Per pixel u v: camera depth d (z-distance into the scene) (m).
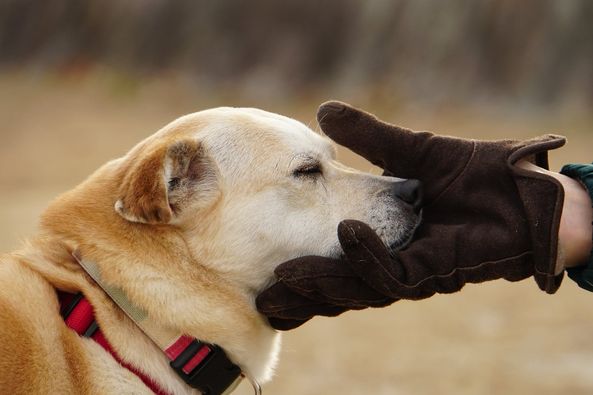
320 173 5.55
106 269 4.82
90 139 32.72
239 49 42.44
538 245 4.62
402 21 38.88
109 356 4.74
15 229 16.72
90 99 39.94
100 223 4.96
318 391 9.14
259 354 5.25
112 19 46.69
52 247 4.96
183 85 41.38
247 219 5.24
